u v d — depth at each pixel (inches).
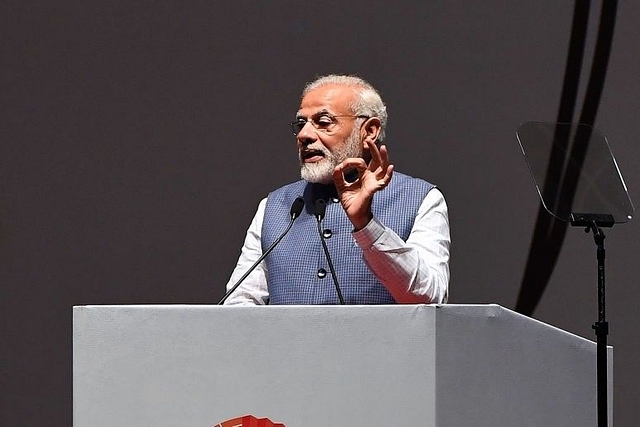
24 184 308.5
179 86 305.6
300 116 213.2
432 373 144.9
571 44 299.1
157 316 146.6
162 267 303.0
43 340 304.8
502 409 155.1
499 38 299.0
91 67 308.2
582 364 169.9
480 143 297.3
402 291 178.7
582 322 294.8
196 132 304.5
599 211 214.8
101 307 147.3
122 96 307.1
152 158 305.4
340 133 209.3
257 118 303.1
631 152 298.2
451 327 147.3
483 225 296.8
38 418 303.6
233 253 300.8
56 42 309.4
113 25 308.3
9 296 307.0
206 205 303.1
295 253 213.8
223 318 146.0
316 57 302.7
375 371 144.7
